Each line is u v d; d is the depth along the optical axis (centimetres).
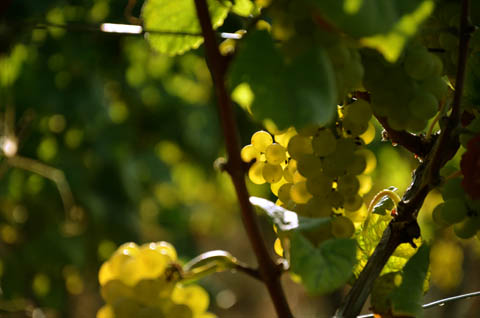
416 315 102
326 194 105
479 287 423
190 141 503
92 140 425
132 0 115
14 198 398
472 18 107
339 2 90
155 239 522
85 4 395
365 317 107
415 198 104
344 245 97
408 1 91
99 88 418
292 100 92
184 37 109
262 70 93
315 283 95
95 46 420
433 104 104
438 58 105
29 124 383
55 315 395
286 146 107
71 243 396
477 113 109
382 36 90
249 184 449
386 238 104
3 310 350
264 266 96
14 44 312
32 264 386
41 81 394
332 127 104
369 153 106
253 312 822
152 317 98
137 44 446
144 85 475
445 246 401
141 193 482
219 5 107
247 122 475
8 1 107
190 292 100
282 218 99
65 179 402
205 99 509
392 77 104
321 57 92
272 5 94
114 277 100
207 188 646
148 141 496
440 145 102
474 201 104
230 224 749
